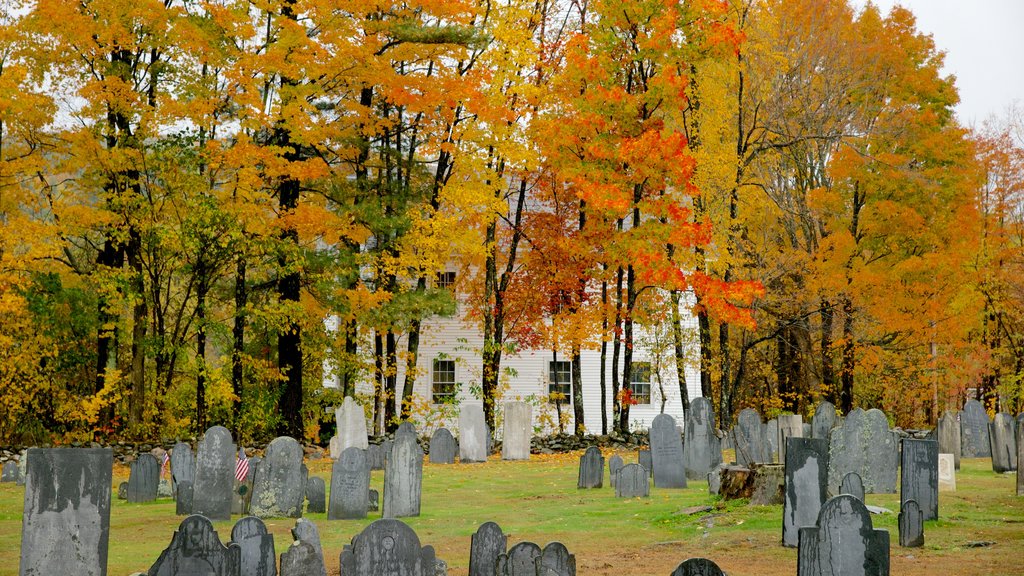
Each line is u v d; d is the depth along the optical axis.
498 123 31.86
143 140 29.58
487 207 31.92
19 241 26.98
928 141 35.28
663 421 20.84
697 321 41.47
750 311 33.47
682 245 30.56
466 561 13.37
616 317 33.69
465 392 44.34
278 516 17.05
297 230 30.86
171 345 30.27
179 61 30.41
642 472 19.27
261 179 29.33
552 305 36.53
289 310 30.11
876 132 35.50
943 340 37.53
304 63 29.08
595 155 30.08
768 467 16.50
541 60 34.16
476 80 31.72
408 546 10.59
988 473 22.41
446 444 27.83
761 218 36.72
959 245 36.00
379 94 33.44
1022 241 39.41
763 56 32.16
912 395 41.31
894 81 36.72
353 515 16.94
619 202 29.53
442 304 32.19
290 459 17.17
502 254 38.34
